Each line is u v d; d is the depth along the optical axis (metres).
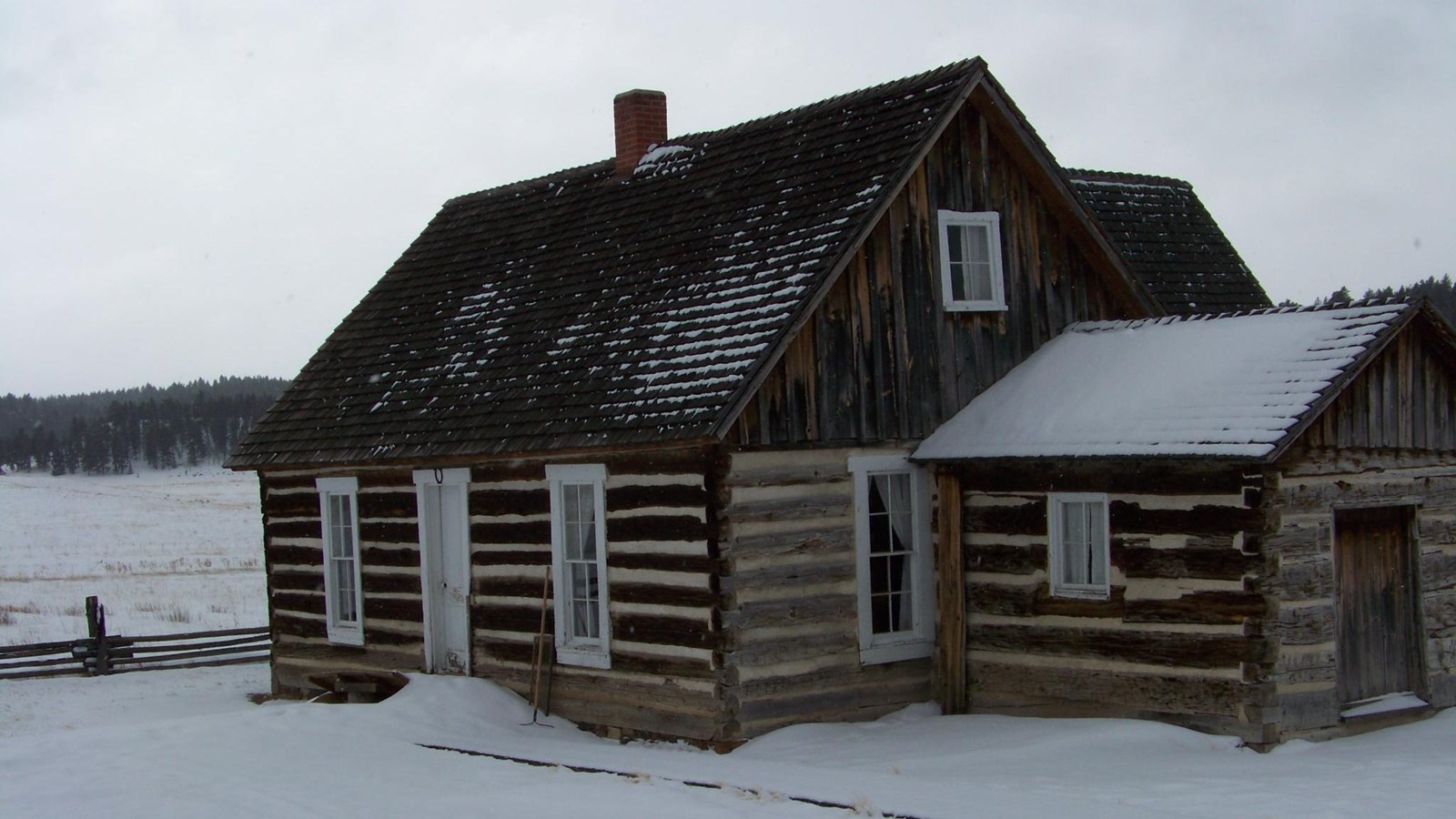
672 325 15.86
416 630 18.28
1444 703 14.25
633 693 15.28
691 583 14.54
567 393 16.12
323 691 19.78
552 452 15.55
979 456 14.91
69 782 13.35
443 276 21.36
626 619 15.35
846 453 15.19
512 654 16.94
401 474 18.41
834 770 12.60
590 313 17.45
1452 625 14.40
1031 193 17.05
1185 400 13.86
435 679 17.33
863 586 15.22
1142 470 13.66
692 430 13.93
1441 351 14.20
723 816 10.81
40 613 30.84
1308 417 12.62
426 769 13.60
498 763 13.85
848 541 15.15
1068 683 14.39
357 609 19.31
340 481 19.38
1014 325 16.73
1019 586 14.88
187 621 29.69
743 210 17.09
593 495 15.84
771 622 14.50
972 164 16.53
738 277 15.83
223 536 58.94
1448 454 14.38
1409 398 13.95
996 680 15.11
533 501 16.61
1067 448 14.12
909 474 15.77
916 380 15.81
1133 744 12.86
